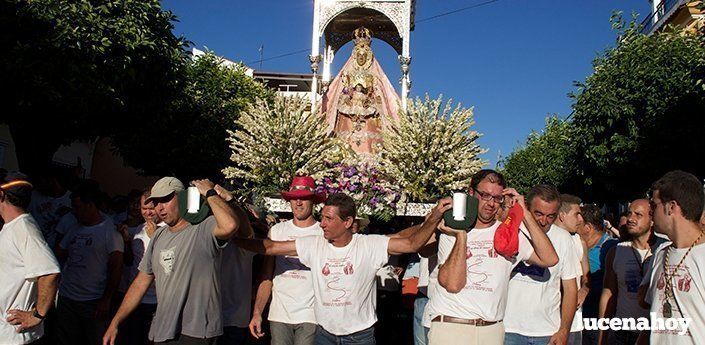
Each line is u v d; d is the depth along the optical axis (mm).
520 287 4441
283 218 8570
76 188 5738
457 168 8062
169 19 10234
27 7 7879
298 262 5047
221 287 4652
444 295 4023
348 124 10945
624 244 5391
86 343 5762
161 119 11352
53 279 4035
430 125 8070
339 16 12602
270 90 19094
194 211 4051
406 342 7805
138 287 4395
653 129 12734
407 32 11133
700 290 3291
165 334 4062
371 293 4391
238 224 3980
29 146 9602
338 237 4297
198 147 15164
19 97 7898
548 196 4430
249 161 8117
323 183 7840
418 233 4090
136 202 6910
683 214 3414
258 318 5039
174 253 4148
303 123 8250
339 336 4305
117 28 8781
